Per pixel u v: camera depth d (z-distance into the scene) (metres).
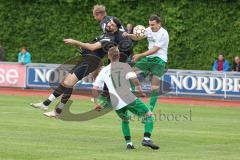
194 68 78.00
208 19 77.25
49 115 36.31
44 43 83.75
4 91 70.75
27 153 30.67
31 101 59.12
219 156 31.30
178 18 78.19
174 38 78.31
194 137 38.16
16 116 46.72
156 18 37.88
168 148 33.62
